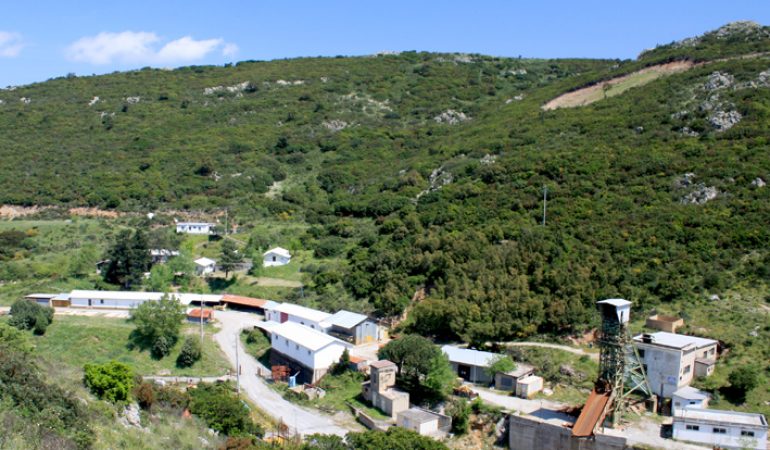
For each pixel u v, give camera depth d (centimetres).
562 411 6625
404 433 5731
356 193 14988
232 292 10988
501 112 17888
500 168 12375
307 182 16212
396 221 11950
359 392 7669
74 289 10881
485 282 8794
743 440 5756
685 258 8619
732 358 7000
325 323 9075
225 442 5459
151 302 9025
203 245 12838
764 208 9138
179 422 5819
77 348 8738
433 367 7194
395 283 9794
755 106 11706
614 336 6184
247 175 16488
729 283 8131
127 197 15288
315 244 12525
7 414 4178
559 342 7975
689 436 5891
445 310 8506
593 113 14325
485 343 8212
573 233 9681
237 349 9062
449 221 11250
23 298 9994
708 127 11662
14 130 19162
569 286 8400
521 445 6372
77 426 4481
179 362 8588
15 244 12662
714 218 9212
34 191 15462
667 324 7475
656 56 17425
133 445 4753
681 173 10488
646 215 9675
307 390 7756
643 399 6706
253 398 7581
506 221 10562
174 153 17612
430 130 18550
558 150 12506
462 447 6538
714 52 15975
